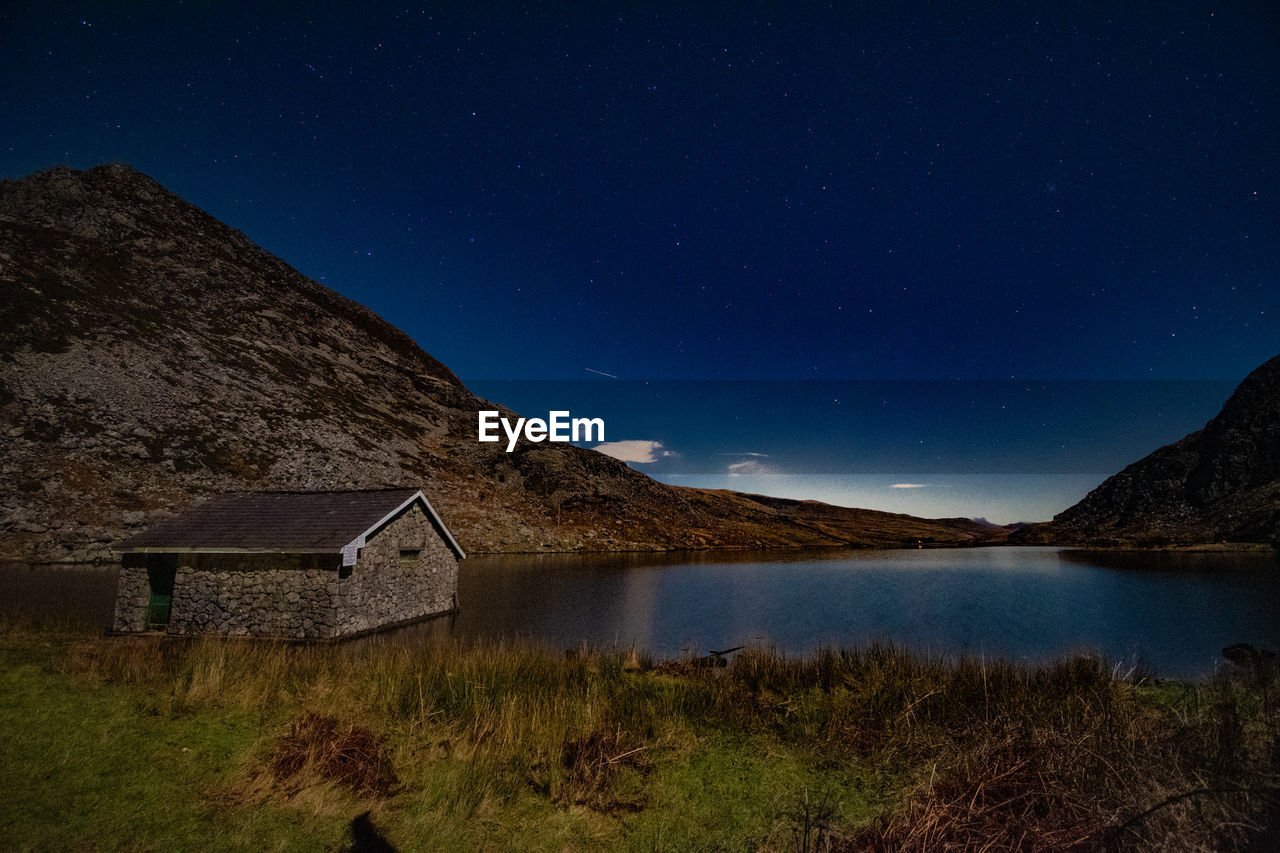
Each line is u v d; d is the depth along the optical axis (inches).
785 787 287.3
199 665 383.9
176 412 1995.6
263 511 773.3
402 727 335.0
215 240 3934.5
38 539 1288.1
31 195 3366.1
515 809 259.0
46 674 365.4
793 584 1593.3
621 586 1453.0
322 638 676.7
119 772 255.0
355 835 228.1
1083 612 1111.6
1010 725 309.7
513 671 452.8
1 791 227.5
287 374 2896.2
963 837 214.5
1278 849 193.3
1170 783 227.6
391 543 814.5
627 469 4126.5
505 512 2645.2
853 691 452.8
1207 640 837.2
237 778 261.9
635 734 342.6
